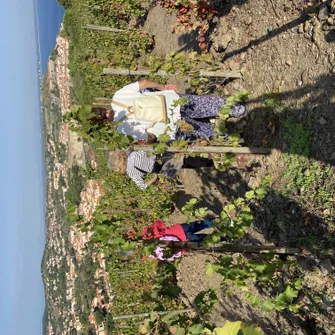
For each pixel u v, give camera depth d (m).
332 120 3.23
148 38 8.80
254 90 4.51
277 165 3.96
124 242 3.19
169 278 7.25
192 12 6.21
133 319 8.86
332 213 3.21
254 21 4.55
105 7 9.55
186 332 3.35
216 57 5.47
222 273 2.79
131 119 3.93
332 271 3.22
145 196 8.21
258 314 4.66
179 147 3.74
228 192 5.30
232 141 4.21
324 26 3.35
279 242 3.81
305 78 3.61
